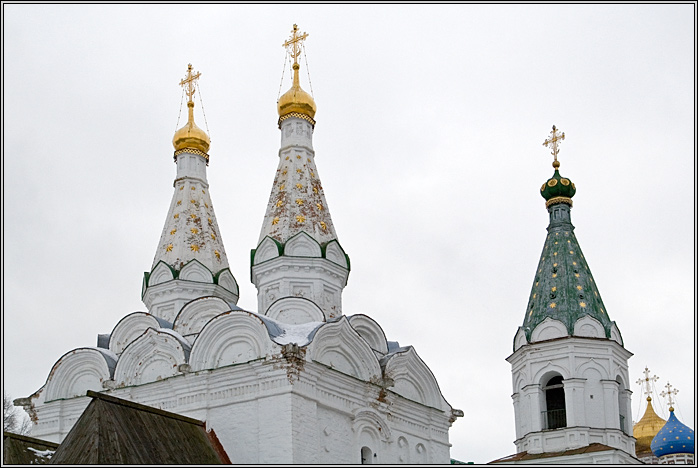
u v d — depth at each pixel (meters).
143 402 34.50
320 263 38.00
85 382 37.00
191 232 42.31
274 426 31.62
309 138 41.41
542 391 41.62
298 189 39.69
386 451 35.56
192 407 33.25
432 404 39.00
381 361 37.03
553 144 47.19
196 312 37.88
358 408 34.66
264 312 37.75
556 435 40.25
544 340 41.72
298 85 42.22
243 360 33.41
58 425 36.50
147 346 35.34
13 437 30.30
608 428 40.00
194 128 44.78
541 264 44.31
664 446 47.47
